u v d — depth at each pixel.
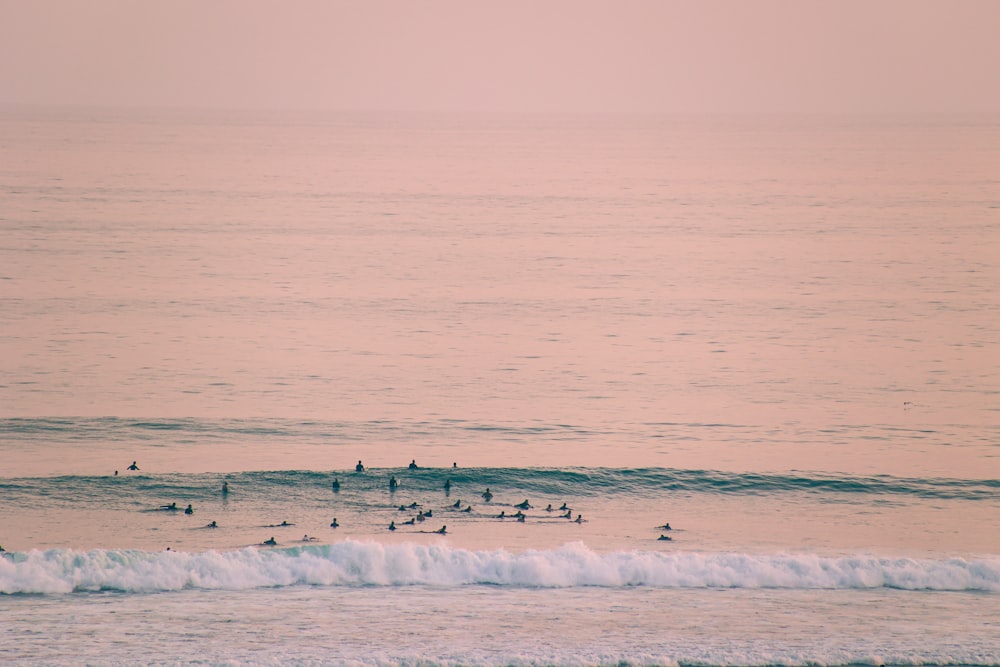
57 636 123.06
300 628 126.81
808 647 123.75
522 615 132.75
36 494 177.25
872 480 195.12
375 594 139.75
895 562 149.50
